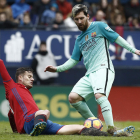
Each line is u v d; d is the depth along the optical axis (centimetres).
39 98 3022
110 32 1572
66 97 3045
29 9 3744
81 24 1575
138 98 3100
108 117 1454
